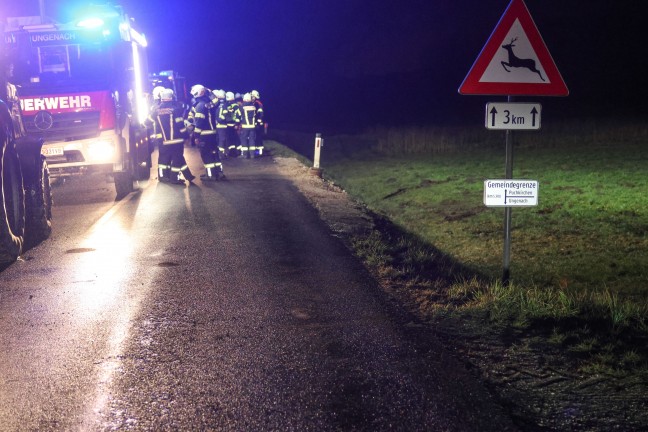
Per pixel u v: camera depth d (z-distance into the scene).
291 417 3.99
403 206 18.69
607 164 22.19
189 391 4.34
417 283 7.05
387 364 4.76
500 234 14.02
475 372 4.61
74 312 6.02
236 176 16.84
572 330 5.40
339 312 5.95
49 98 12.70
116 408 4.12
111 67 13.20
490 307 6.00
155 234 9.55
